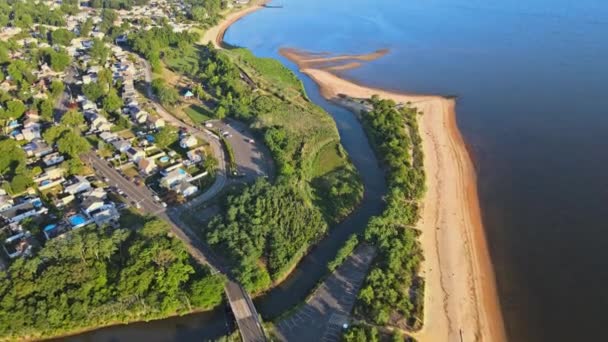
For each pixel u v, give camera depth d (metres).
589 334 141.38
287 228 173.62
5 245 172.12
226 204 185.62
